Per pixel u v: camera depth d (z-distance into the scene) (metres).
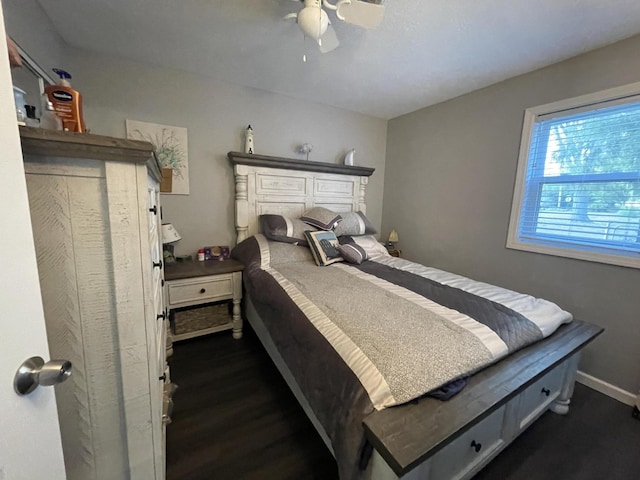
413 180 3.18
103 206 0.75
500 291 1.77
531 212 2.22
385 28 1.63
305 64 2.12
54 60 1.70
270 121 2.72
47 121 0.78
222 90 2.47
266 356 2.13
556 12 1.46
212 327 2.35
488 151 2.45
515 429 1.28
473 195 2.59
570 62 1.92
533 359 1.22
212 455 1.29
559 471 1.27
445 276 2.07
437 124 2.88
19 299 0.47
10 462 0.44
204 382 1.81
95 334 0.79
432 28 1.62
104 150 0.70
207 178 2.53
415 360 1.01
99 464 0.86
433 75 2.24
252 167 2.62
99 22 1.66
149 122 2.22
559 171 2.04
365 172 3.19
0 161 0.44
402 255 3.36
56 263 0.72
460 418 0.88
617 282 1.77
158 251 1.42
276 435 1.42
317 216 2.70
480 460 1.13
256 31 1.73
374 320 1.29
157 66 2.20
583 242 1.94
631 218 1.73
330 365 1.09
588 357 1.92
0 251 0.44
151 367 0.87
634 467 1.30
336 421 0.98
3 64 0.44
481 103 2.48
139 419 0.88
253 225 2.71
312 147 2.98
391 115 3.30
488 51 1.86
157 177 1.29
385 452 0.76
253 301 2.08
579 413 1.64
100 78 2.03
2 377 0.43
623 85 1.70
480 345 1.15
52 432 0.54
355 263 2.36
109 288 0.79
